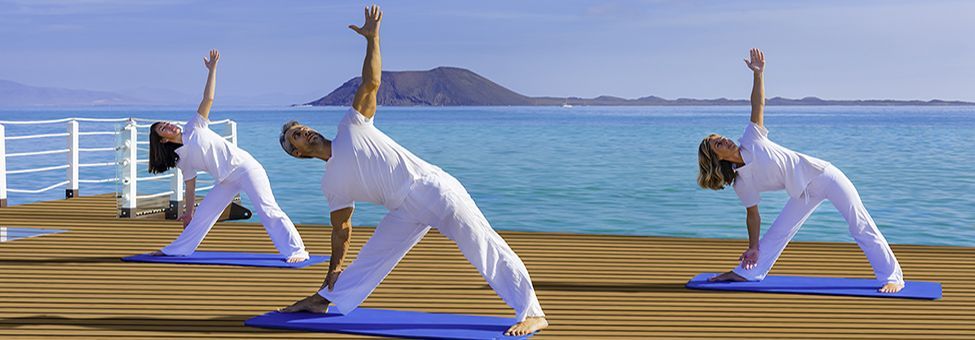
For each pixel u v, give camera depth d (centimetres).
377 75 496
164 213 1048
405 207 507
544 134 5081
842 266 726
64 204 1134
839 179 624
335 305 524
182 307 562
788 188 625
